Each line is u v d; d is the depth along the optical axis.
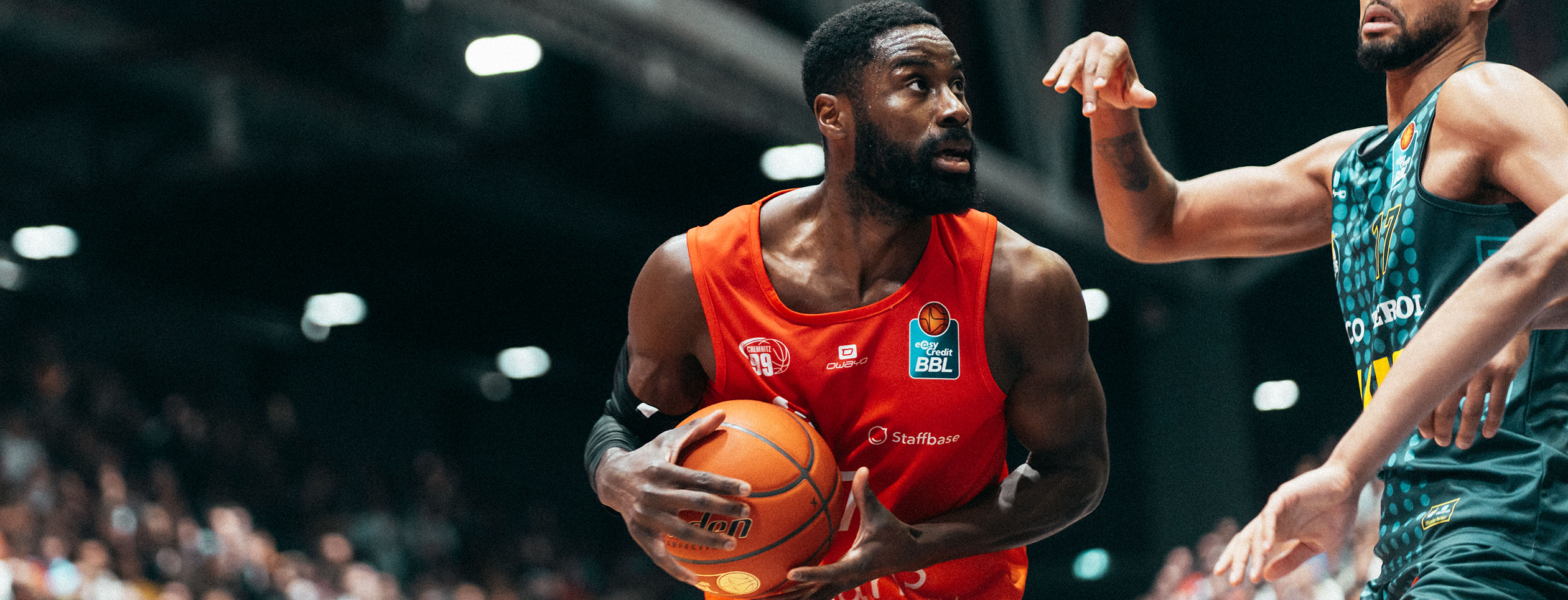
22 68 13.31
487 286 21.56
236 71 13.48
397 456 23.61
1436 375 1.96
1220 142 19.88
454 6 10.63
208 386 19.83
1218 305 22.56
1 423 12.77
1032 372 2.79
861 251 2.73
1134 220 3.19
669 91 12.77
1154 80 19.02
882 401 2.74
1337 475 2.01
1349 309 2.70
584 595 21.28
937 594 2.99
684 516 2.54
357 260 19.23
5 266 16.67
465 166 16.44
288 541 17.16
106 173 16.34
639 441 3.02
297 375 21.88
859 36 2.65
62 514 12.03
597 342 24.86
